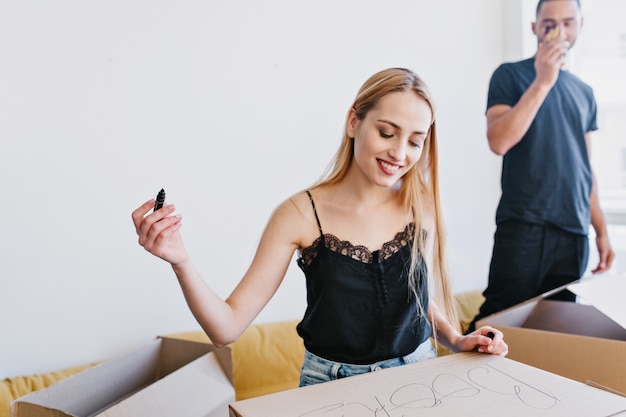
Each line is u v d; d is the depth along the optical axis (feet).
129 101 4.75
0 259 4.38
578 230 5.58
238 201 5.27
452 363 2.35
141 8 4.74
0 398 4.03
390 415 1.86
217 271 5.23
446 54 6.28
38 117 4.44
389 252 2.70
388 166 2.51
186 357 3.92
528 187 5.61
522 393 2.02
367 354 2.60
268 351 5.09
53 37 4.45
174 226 2.22
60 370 4.56
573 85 5.59
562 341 3.16
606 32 5.92
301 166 5.54
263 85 5.29
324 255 2.65
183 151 4.99
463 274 6.55
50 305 4.58
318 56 5.53
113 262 4.79
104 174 4.70
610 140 6.01
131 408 2.86
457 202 6.46
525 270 5.65
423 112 2.48
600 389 2.06
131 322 4.90
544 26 5.38
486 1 6.51
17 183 4.40
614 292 3.81
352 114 2.69
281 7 5.32
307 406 1.94
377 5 5.81
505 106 5.69
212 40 5.04
